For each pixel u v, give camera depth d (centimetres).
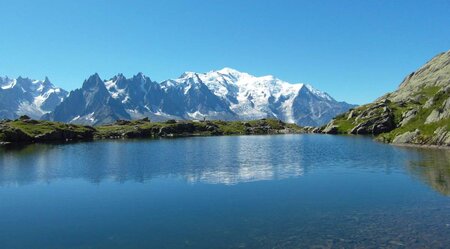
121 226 4228
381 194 5431
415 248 3300
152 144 17538
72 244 3722
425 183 6122
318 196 5453
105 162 10038
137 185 6644
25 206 5244
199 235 3850
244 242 3606
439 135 11725
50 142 19488
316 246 3431
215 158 10838
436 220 4066
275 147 14738
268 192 5816
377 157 9806
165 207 5016
